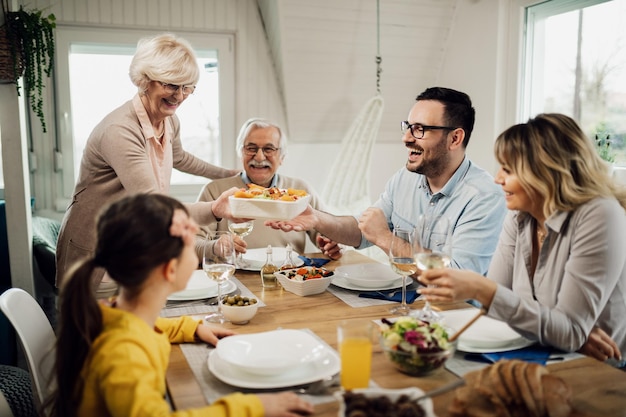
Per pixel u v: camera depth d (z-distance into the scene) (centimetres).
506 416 94
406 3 356
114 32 342
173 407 107
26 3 321
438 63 392
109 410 95
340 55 365
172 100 211
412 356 113
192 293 170
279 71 370
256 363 118
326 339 137
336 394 104
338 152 401
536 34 332
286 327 146
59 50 335
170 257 106
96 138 204
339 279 187
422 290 129
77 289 101
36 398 131
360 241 230
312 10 339
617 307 151
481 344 129
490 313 129
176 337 136
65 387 102
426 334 116
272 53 372
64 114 342
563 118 145
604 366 122
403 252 157
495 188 203
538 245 158
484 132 353
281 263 207
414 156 211
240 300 152
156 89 206
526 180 144
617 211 138
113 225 103
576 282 134
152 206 106
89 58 347
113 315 104
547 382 96
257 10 367
